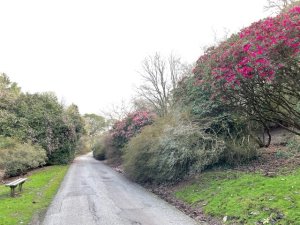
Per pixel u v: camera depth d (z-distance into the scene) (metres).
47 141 32.53
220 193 11.06
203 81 12.84
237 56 9.80
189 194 12.58
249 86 9.92
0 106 31.91
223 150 14.30
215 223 8.86
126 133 31.66
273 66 8.62
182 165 15.23
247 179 11.45
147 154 17.66
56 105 36.28
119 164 33.75
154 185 16.94
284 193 8.91
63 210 11.02
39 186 16.97
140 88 63.62
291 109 10.38
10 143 24.66
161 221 9.29
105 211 10.76
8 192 14.84
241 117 14.45
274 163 12.91
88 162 43.25
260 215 8.16
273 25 9.31
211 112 15.73
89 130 85.88
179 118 16.36
